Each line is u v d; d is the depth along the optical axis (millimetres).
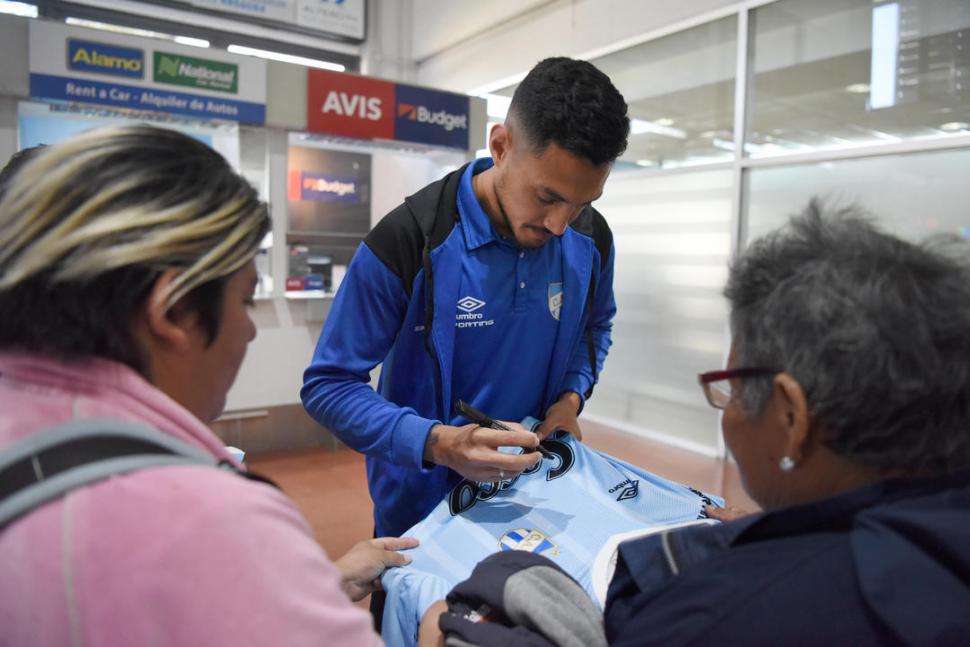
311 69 3889
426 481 1184
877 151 3297
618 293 4840
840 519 509
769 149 3828
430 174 6020
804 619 462
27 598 383
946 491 493
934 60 3076
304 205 5633
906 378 466
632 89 4633
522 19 5363
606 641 660
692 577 539
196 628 386
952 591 417
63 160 439
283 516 450
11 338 450
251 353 3893
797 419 512
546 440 1205
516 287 1149
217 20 5742
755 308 550
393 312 1089
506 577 721
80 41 3291
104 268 415
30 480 397
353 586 933
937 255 515
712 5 3967
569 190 968
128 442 424
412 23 6559
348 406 1059
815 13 3525
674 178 4383
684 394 4398
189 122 3807
